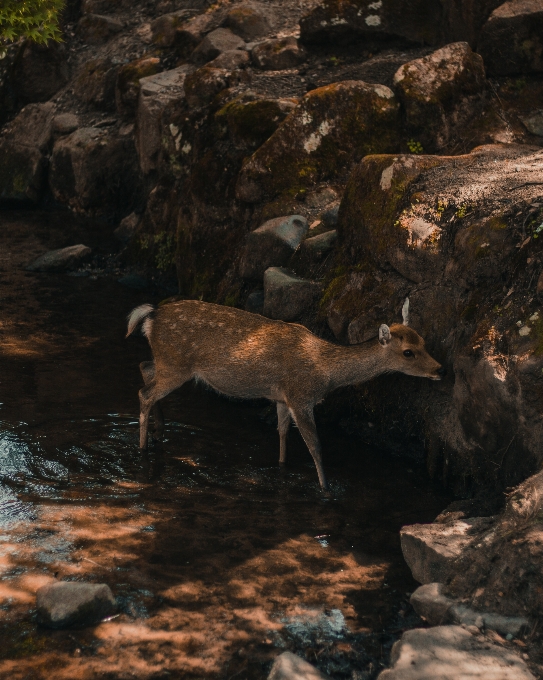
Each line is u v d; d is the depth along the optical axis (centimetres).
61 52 1371
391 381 593
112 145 1219
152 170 1068
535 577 358
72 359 730
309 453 589
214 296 808
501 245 521
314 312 661
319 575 431
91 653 361
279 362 546
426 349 568
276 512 500
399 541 470
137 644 368
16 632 373
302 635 379
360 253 646
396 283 601
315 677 336
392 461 577
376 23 938
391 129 794
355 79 895
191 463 563
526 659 336
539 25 810
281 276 677
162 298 913
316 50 982
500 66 834
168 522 481
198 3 1334
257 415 652
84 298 908
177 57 1199
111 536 461
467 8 846
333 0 953
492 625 355
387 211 618
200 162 873
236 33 1129
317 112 788
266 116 834
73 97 1346
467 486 523
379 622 391
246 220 809
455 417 536
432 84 794
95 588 387
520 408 464
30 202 1327
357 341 604
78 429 600
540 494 398
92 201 1245
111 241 1121
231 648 367
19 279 970
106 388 673
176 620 387
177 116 963
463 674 323
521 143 793
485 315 514
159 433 600
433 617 376
